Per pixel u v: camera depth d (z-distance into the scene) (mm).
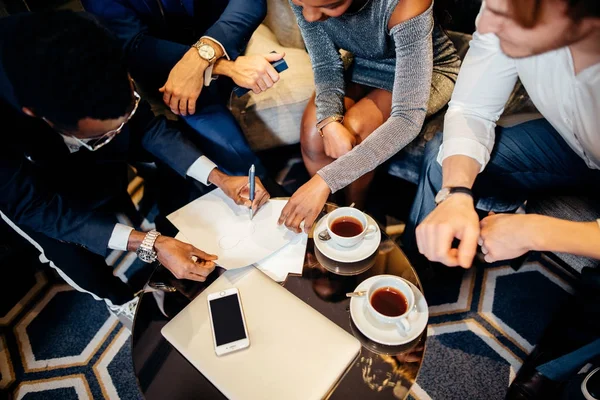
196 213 1131
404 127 1185
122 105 830
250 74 1345
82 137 866
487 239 907
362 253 1041
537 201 1238
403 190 1800
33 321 1471
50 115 784
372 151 1169
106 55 774
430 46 1148
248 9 1469
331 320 947
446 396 1232
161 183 1851
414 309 925
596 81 843
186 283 1031
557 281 1485
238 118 1650
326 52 1384
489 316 1401
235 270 1006
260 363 837
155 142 1261
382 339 884
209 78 1370
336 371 826
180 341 879
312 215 1095
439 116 1458
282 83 1628
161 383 863
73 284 1236
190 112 1350
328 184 1137
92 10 1419
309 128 1462
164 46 1405
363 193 1600
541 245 848
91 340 1413
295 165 1930
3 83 832
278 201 1162
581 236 828
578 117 937
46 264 1624
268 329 882
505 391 1236
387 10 1125
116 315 1380
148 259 1071
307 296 985
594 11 598
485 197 1302
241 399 797
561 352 1214
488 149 1080
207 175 1219
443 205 988
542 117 1241
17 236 1503
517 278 1498
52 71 729
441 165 1110
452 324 1385
